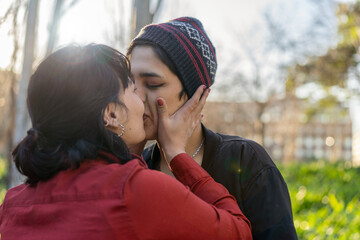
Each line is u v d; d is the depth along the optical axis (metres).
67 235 1.11
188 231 1.15
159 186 1.16
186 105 1.49
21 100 4.02
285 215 1.44
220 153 1.54
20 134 4.04
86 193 1.15
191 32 1.53
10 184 4.55
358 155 40.12
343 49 18.70
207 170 1.54
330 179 11.22
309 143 53.03
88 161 1.23
